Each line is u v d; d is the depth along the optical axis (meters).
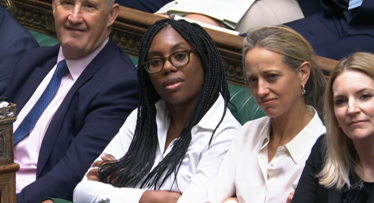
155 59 8.45
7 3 12.95
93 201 8.39
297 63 7.43
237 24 11.88
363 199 6.43
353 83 6.28
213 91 8.55
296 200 6.89
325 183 6.61
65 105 9.81
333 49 10.93
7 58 11.36
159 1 13.51
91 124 9.52
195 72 8.48
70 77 10.23
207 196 7.86
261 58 7.38
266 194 7.45
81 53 10.02
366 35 11.23
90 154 9.34
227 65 10.56
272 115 7.44
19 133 10.09
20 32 11.63
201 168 8.17
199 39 8.51
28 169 9.92
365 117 6.25
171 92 8.43
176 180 8.30
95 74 9.96
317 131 7.44
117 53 10.28
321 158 6.87
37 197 9.12
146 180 8.46
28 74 10.72
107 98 9.65
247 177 7.61
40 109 10.13
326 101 6.62
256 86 7.53
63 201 7.87
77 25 9.87
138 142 8.81
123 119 9.67
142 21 11.51
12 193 7.49
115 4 10.30
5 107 7.30
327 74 9.10
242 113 9.64
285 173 7.39
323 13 12.00
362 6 11.22
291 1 12.63
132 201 8.16
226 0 12.15
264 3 12.26
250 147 7.75
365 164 6.46
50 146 9.71
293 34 7.50
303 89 7.56
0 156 7.37
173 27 8.51
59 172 9.27
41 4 13.22
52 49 10.80
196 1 12.28
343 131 6.50
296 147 7.39
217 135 8.33
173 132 8.77
